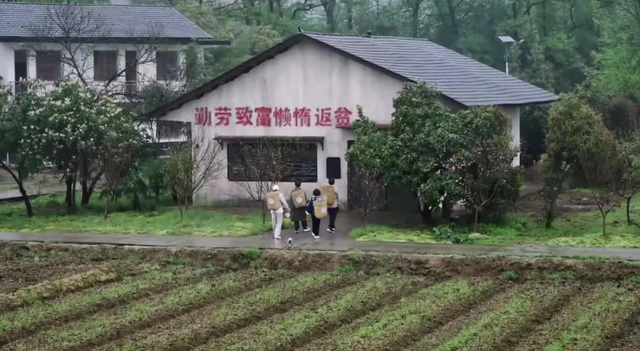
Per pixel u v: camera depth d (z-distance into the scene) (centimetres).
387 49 3538
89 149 3156
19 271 2388
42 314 1928
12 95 3522
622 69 4578
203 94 3362
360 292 2062
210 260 2477
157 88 4028
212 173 3244
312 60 3238
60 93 3231
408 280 2195
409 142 2761
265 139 3241
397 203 3091
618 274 2173
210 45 4769
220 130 3359
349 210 3180
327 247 2520
